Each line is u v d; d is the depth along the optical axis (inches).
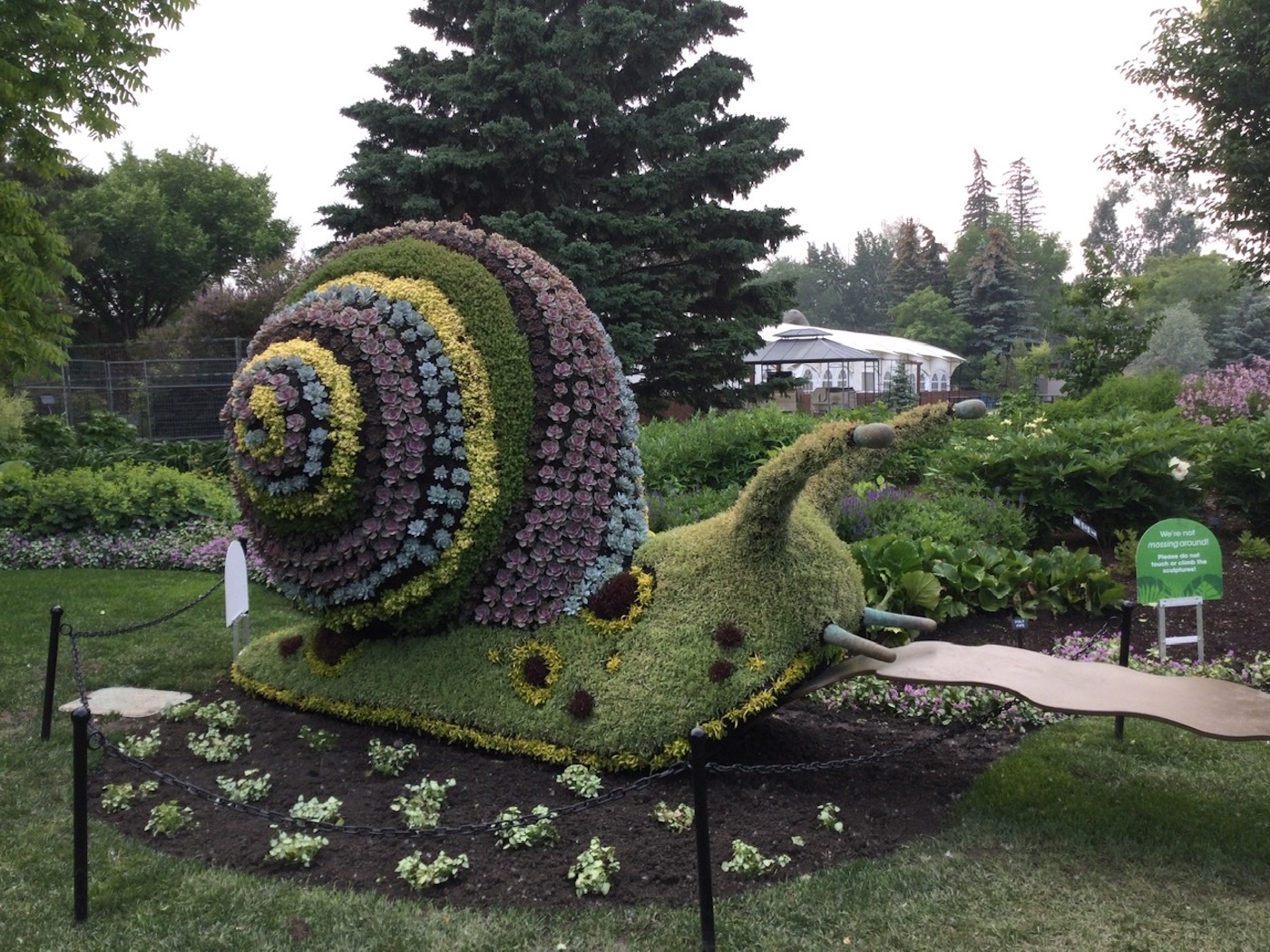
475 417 197.6
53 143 431.8
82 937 134.3
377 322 199.8
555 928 135.7
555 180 615.5
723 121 690.8
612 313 592.7
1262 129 501.7
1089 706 156.0
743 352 672.4
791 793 177.3
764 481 176.9
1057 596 290.0
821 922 135.8
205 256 1550.2
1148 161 537.0
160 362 909.2
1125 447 347.3
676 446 434.3
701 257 654.5
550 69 598.5
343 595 197.5
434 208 585.6
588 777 177.2
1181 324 1680.6
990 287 2223.2
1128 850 156.4
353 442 189.8
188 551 426.6
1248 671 245.1
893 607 273.1
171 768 194.1
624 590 190.1
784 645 179.3
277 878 150.7
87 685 250.8
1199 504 362.9
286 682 222.8
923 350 1731.1
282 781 186.7
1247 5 487.2
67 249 466.9
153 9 422.0
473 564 198.1
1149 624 281.9
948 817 169.8
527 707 189.3
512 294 209.6
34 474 518.0
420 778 185.8
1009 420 517.7
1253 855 154.4
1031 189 3262.8
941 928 134.7
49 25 386.3
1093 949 129.4
